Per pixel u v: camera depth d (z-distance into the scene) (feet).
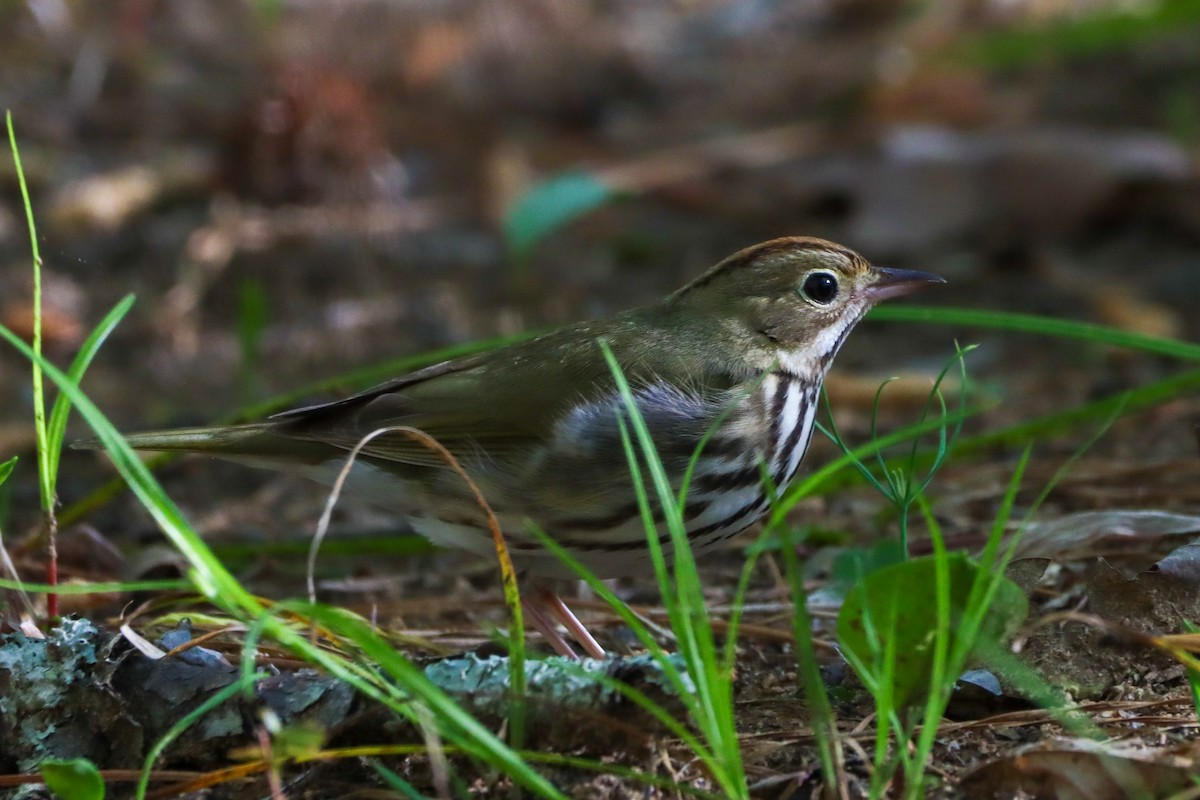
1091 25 71.20
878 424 47.50
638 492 21.80
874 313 34.01
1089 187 61.72
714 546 30.71
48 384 51.55
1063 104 73.41
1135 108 72.08
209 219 62.13
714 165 68.08
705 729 19.93
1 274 57.72
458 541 30.48
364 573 37.55
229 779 21.93
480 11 75.72
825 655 28.89
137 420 47.83
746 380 30.50
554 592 30.71
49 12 75.72
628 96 76.54
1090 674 26.05
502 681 22.50
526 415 29.60
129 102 71.10
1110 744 22.21
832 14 85.97
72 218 60.44
